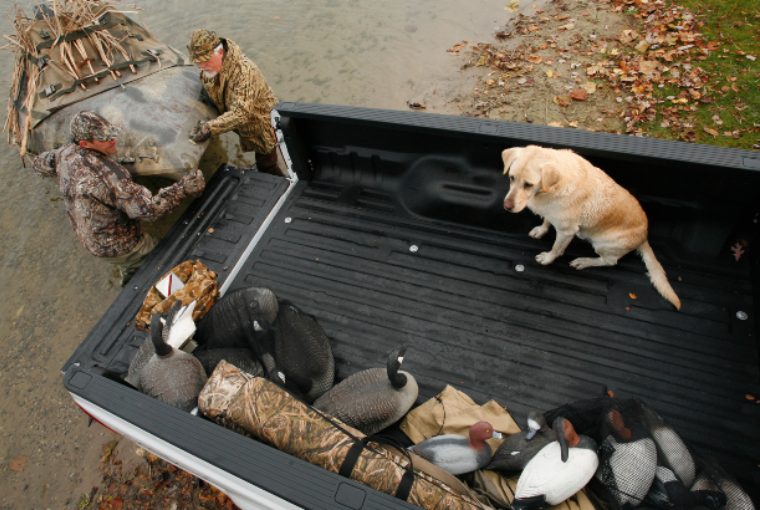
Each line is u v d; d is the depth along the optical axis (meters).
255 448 2.01
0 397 4.37
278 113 3.39
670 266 3.08
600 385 2.79
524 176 2.72
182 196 3.69
